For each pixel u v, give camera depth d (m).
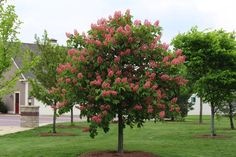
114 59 12.37
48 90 22.41
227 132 22.11
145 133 22.06
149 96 12.04
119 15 13.21
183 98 33.59
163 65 12.59
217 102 20.22
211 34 19.06
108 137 20.44
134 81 12.61
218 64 19.41
